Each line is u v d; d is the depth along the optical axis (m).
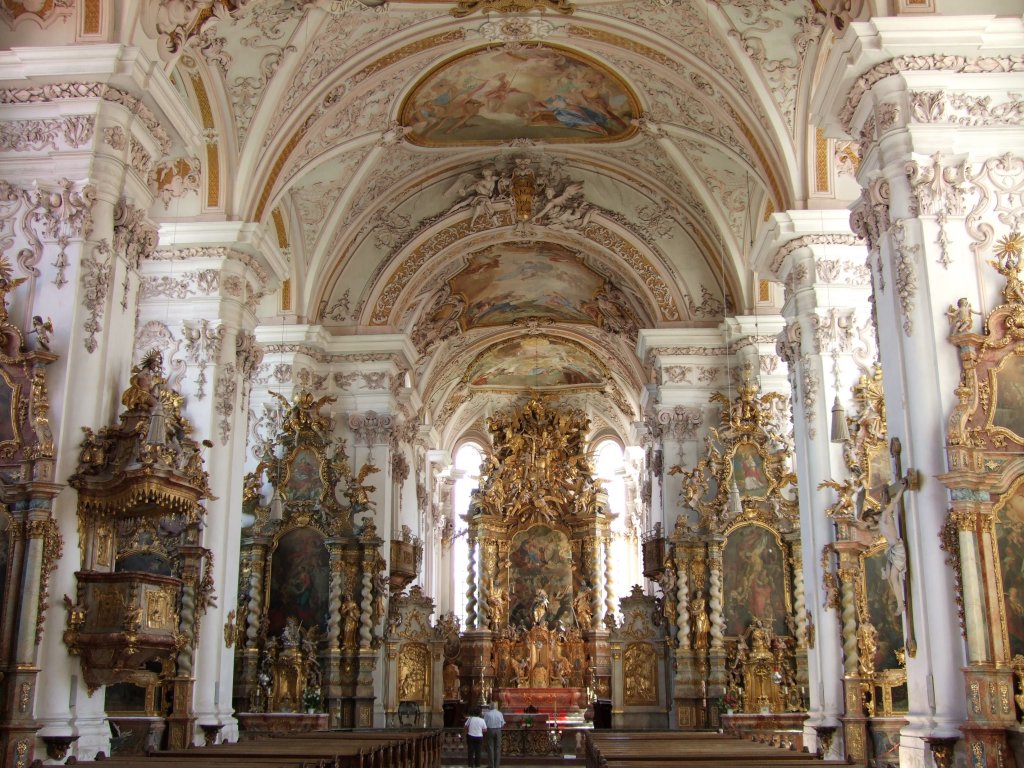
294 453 23.92
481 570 39.09
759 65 17.41
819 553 16.75
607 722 28.88
